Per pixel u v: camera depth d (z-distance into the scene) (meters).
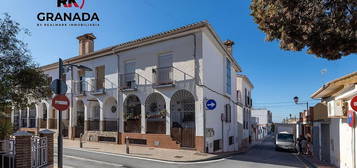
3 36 7.68
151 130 16.59
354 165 8.96
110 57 19.22
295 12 4.85
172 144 15.23
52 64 23.50
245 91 30.48
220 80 18.58
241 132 26.55
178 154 13.52
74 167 9.82
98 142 18.58
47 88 9.59
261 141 41.41
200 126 14.65
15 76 8.15
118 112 18.08
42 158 8.02
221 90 18.64
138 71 17.42
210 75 16.17
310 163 13.88
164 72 16.42
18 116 25.30
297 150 23.39
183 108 16.64
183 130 15.23
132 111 18.16
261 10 5.52
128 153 13.59
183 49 15.64
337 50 5.16
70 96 21.53
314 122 18.20
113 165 10.37
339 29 4.60
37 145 7.73
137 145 16.55
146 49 17.22
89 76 20.59
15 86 8.45
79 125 21.45
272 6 5.20
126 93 17.88
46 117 24.58
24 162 7.05
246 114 30.83
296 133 33.44
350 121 8.90
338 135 11.91
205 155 13.36
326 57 5.52
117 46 18.38
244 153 17.66
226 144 19.03
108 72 19.20
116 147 15.95
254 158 14.05
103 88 19.14
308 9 4.71
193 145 14.84
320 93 13.27
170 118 15.69
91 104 20.80
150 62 16.91
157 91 16.34
